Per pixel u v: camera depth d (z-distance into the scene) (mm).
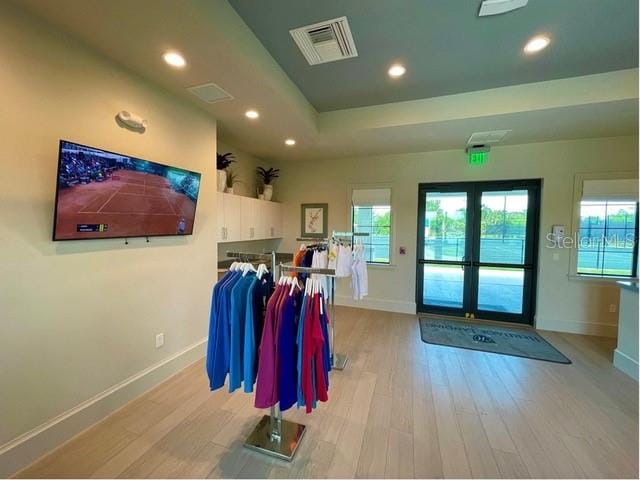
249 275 1747
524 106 2729
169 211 2418
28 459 1613
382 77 2602
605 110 2691
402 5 1744
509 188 4113
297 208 5141
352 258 3094
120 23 1602
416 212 4473
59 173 1629
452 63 2375
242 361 1668
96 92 1897
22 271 1582
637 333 2672
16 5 1495
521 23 1899
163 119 2398
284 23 1911
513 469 1637
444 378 2631
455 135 3494
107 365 2061
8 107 1501
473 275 4348
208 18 1597
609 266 3732
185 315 2754
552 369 2805
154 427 1955
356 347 3309
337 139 3686
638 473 1610
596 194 3676
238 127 3250
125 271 2172
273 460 1687
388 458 1710
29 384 1625
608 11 1784
